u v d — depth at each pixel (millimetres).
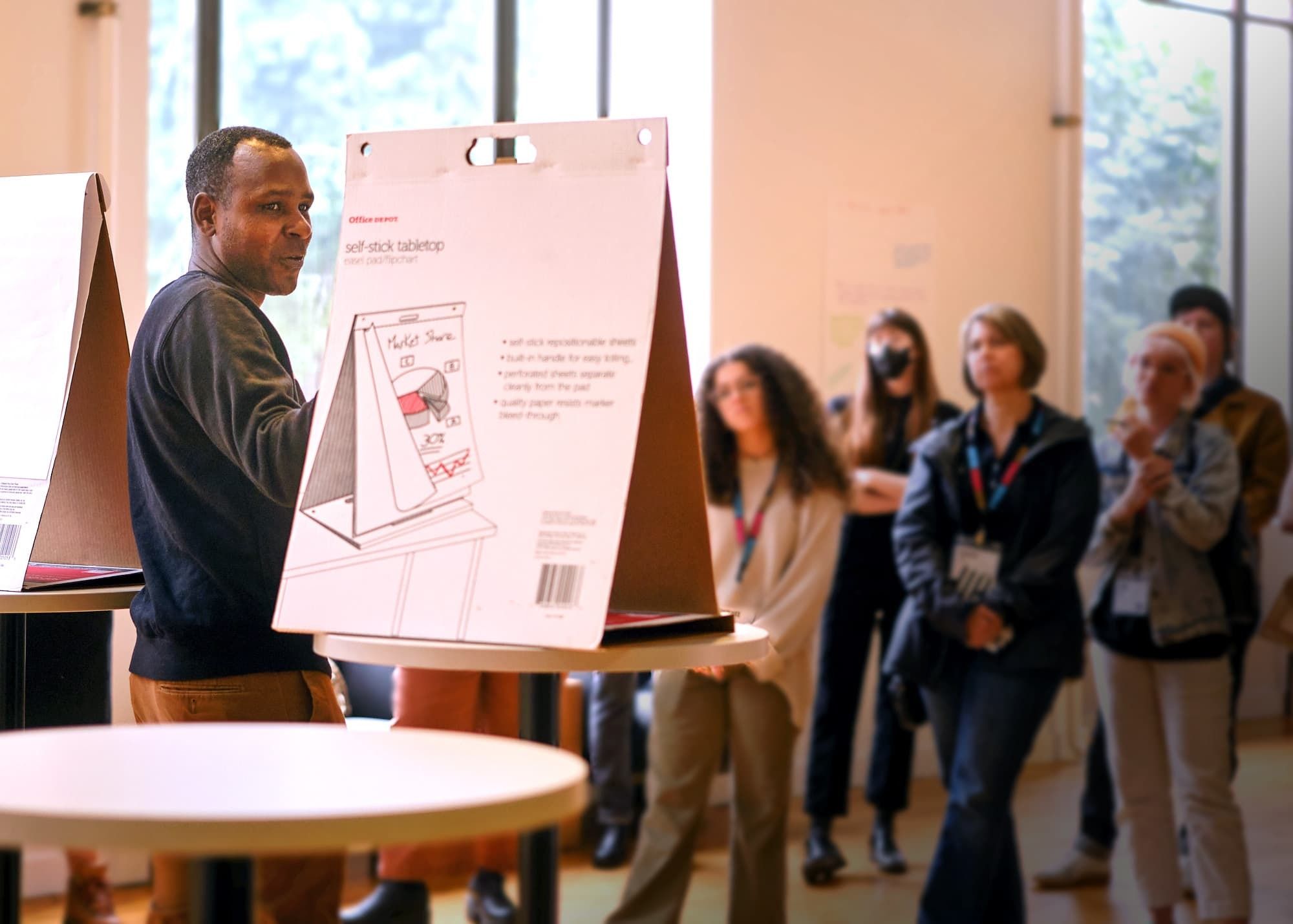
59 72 4082
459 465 1566
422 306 1637
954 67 5898
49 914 3695
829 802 4320
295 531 1599
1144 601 3420
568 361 1564
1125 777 3520
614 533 1483
